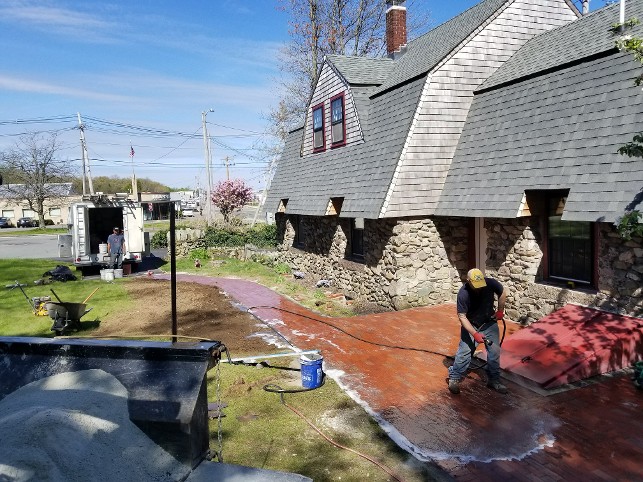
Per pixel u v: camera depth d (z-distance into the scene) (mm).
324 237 15227
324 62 15148
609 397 5918
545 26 12344
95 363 3807
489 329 6215
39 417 3162
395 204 10570
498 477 4477
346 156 13688
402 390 6520
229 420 5734
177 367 3633
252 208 54469
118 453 3150
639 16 8812
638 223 6305
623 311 7195
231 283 15828
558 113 8656
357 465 4742
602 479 4352
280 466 4738
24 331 10055
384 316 10367
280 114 31250
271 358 7891
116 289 14742
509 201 8711
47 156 51938
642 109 7137
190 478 3262
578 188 7508
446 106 11109
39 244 32969
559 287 8328
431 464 4746
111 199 18188
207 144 30641
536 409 5746
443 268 11156
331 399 6289
